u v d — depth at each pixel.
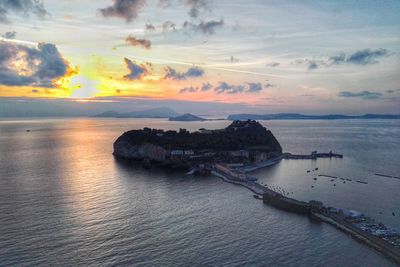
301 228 133.00
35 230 123.88
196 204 162.50
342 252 112.69
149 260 103.94
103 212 145.50
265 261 105.62
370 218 144.25
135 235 121.50
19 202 157.12
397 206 162.75
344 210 150.50
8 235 119.12
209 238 121.12
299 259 107.50
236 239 121.06
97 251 108.56
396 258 106.75
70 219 135.75
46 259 102.75
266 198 167.38
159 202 163.38
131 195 175.00
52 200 161.25
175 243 116.06
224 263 103.69
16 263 100.06
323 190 195.62
